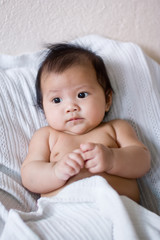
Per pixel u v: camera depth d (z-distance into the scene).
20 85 1.13
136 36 1.31
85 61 1.04
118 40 1.31
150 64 1.24
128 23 1.28
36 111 1.12
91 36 1.25
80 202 0.78
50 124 1.02
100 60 1.10
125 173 0.92
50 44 1.25
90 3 1.22
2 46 1.22
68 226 0.71
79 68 1.00
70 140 1.01
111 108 1.15
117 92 1.15
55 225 0.71
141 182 1.06
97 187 0.79
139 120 1.12
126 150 0.93
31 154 1.00
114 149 0.91
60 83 0.99
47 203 0.79
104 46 1.23
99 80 1.05
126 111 1.13
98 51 1.22
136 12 1.26
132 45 1.22
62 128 1.00
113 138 1.03
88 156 0.84
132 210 0.76
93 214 0.74
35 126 1.10
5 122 1.04
